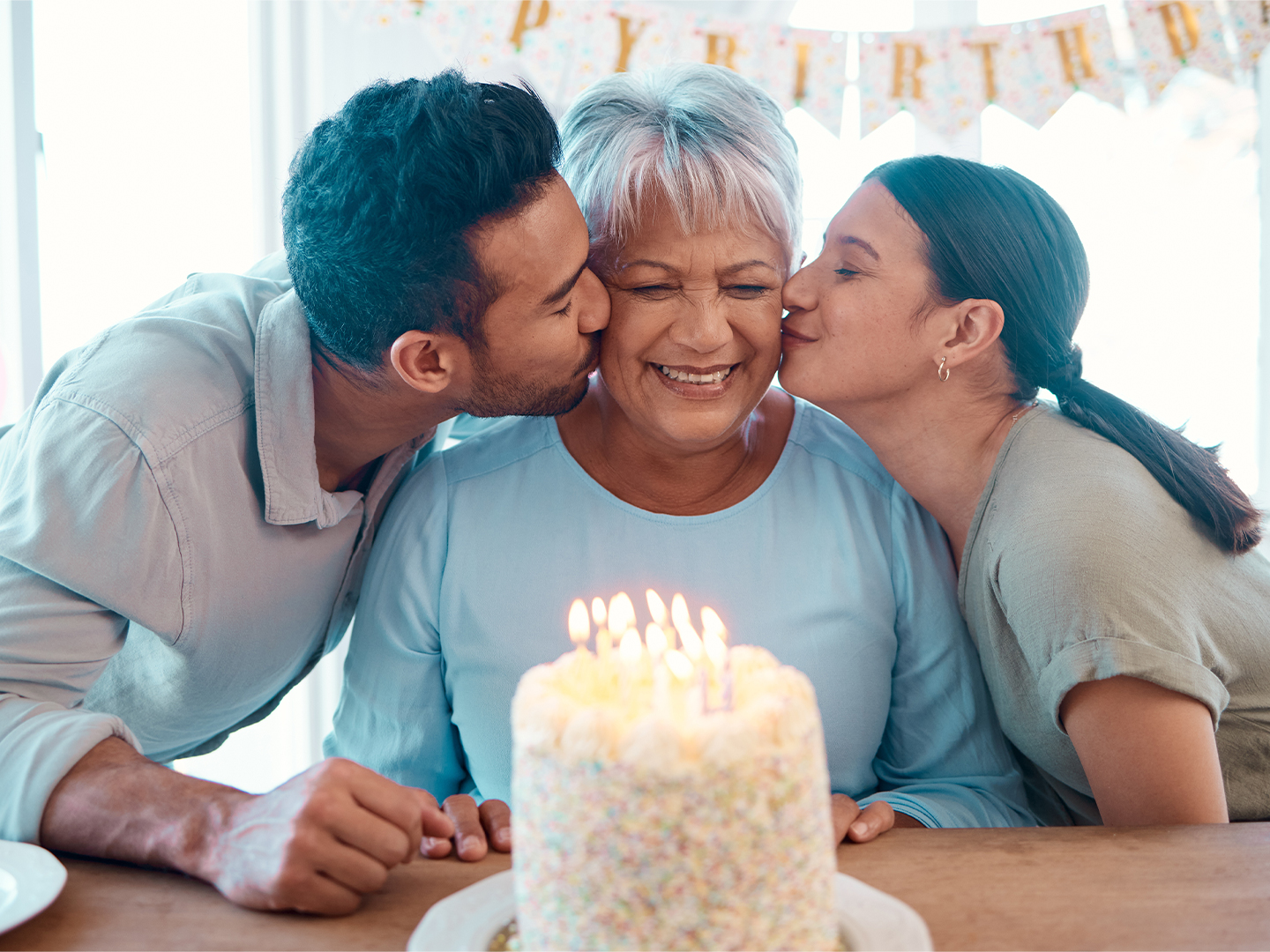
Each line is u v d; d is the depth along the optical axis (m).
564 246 0.93
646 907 0.49
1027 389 1.01
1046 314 0.99
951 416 1.02
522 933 0.53
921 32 1.91
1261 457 2.39
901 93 1.91
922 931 0.58
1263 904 0.64
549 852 0.50
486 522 1.10
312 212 0.94
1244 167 2.36
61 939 0.62
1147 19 1.88
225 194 2.32
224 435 0.96
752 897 0.49
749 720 0.50
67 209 2.25
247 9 2.28
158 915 0.66
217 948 0.62
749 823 0.49
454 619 1.08
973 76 1.91
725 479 1.12
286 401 0.97
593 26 1.93
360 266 0.91
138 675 1.08
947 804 1.00
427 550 1.10
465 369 0.98
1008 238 0.97
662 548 1.09
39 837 0.74
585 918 0.50
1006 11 2.12
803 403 1.19
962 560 1.01
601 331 1.02
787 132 1.03
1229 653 0.90
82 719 0.78
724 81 1.00
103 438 0.88
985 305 0.96
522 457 1.13
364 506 1.11
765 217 0.98
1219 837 0.74
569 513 1.10
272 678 1.10
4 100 2.12
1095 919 0.63
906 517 1.10
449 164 0.88
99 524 0.87
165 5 2.27
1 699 0.81
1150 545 0.88
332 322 0.95
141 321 1.00
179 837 0.70
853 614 1.07
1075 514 0.89
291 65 2.26
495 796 1.08
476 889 0.66
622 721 0.51
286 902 0.65
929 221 0.97
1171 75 1.88
